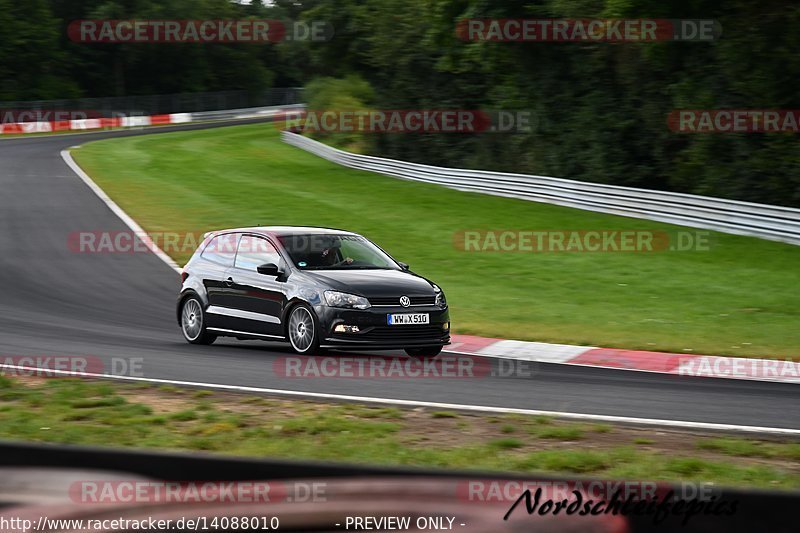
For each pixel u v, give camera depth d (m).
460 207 101.25
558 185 100.19
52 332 45.53
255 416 28.61
